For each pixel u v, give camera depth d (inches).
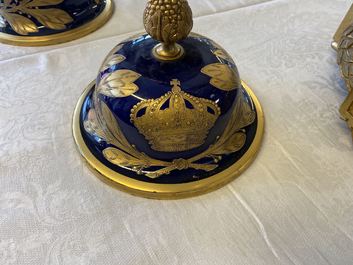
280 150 21.5
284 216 18.7
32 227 18.4
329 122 22.9
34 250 17.6
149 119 17.9
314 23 29.8
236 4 31.4
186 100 17.8
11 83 25.3
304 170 20.6
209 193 19.6
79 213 18.9
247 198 19.4
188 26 17.3
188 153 19.3
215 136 19.4
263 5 31.2
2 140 22.0
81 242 17.9
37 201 19.4
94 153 20.3
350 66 21.0
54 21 27.8
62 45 28.0
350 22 25.4
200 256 17.5
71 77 25.9
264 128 22.5
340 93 24.5
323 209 19.0
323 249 17.5
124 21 30.1
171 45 18.1
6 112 23.5
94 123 21.1
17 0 26.8
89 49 27.8
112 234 18.2
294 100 24.2
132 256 17.5
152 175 19.2
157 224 18.6
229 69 19.4
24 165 20.8
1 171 20.6
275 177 20.3
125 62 19.0
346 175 20.4
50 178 20.3
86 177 20.3
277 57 27.2
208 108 18.2
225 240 18.0
